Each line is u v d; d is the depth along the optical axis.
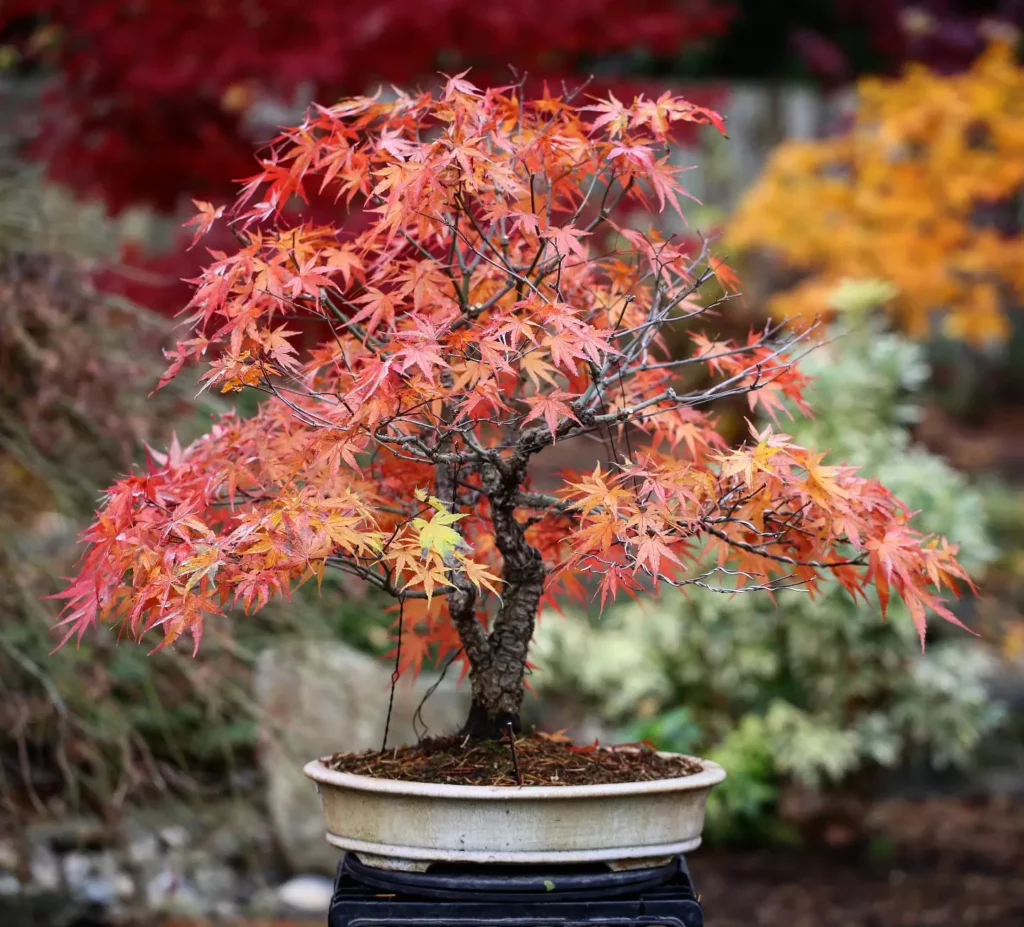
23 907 3.06
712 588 1.48
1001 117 5.80
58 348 2.87
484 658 1.66
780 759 3.76
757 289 7.06
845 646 3.72
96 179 4.05
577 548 1.43
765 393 1.68
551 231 1.45
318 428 1.51
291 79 3.69
